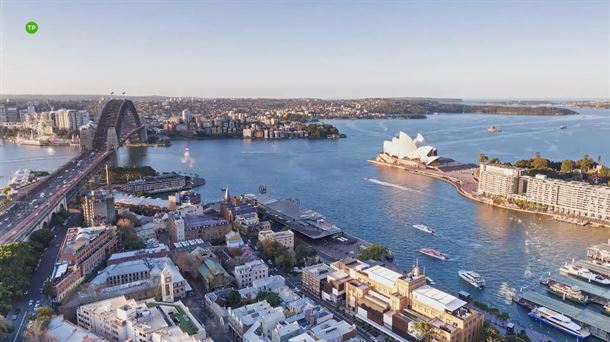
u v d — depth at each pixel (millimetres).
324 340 184875
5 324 196375
